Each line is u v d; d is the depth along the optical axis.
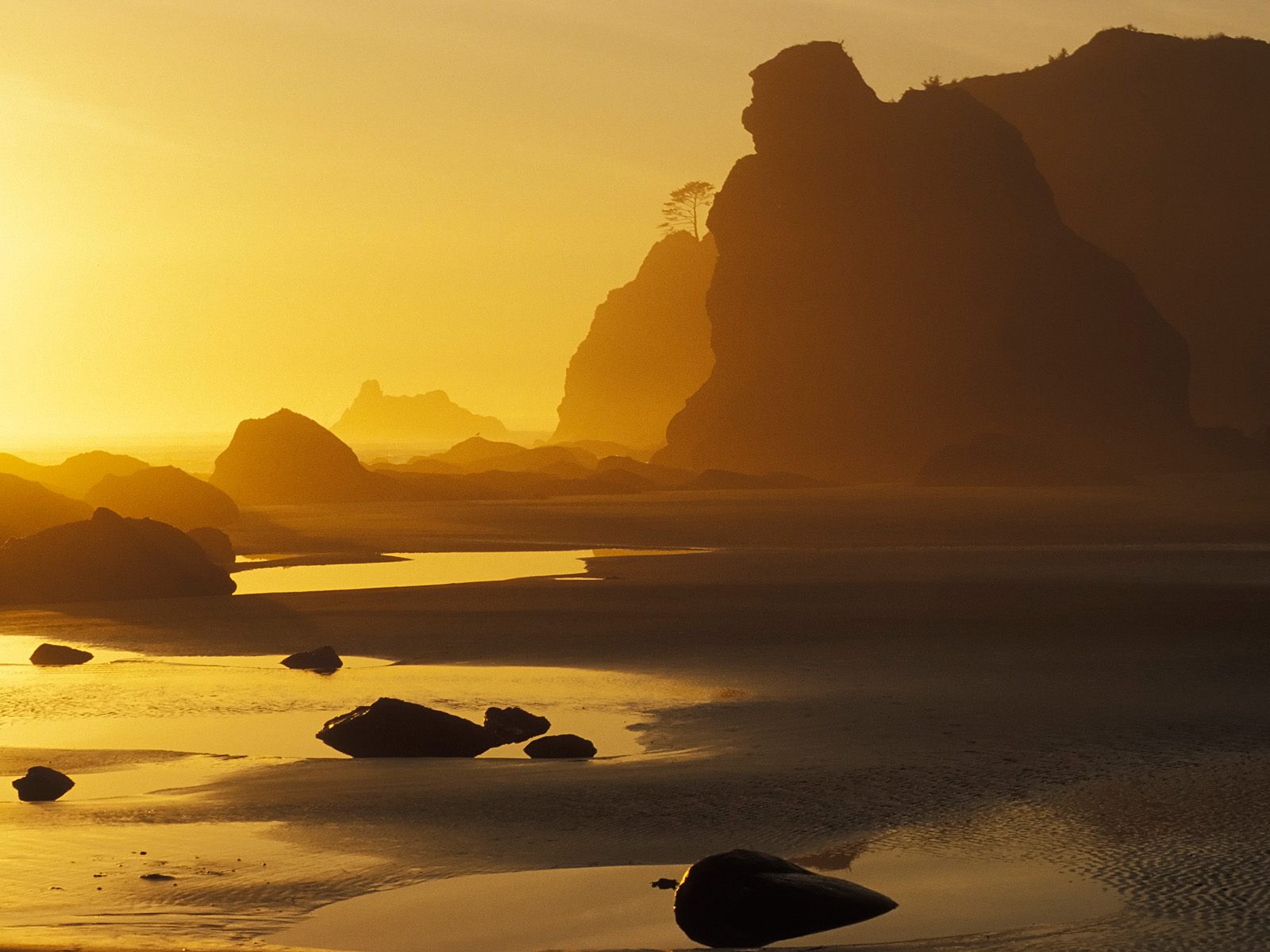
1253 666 33.22
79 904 15.45
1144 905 14.43
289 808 20.83
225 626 45.34
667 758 24.44
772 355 162.62
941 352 158.50
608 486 129.00
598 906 15.55
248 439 126.44
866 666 34.84
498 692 32.50
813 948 13.38
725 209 171.62
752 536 80.94
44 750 26.41
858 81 170.88
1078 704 28.44
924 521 89.19
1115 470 129.38
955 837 18.02
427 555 73.88
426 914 15.21
